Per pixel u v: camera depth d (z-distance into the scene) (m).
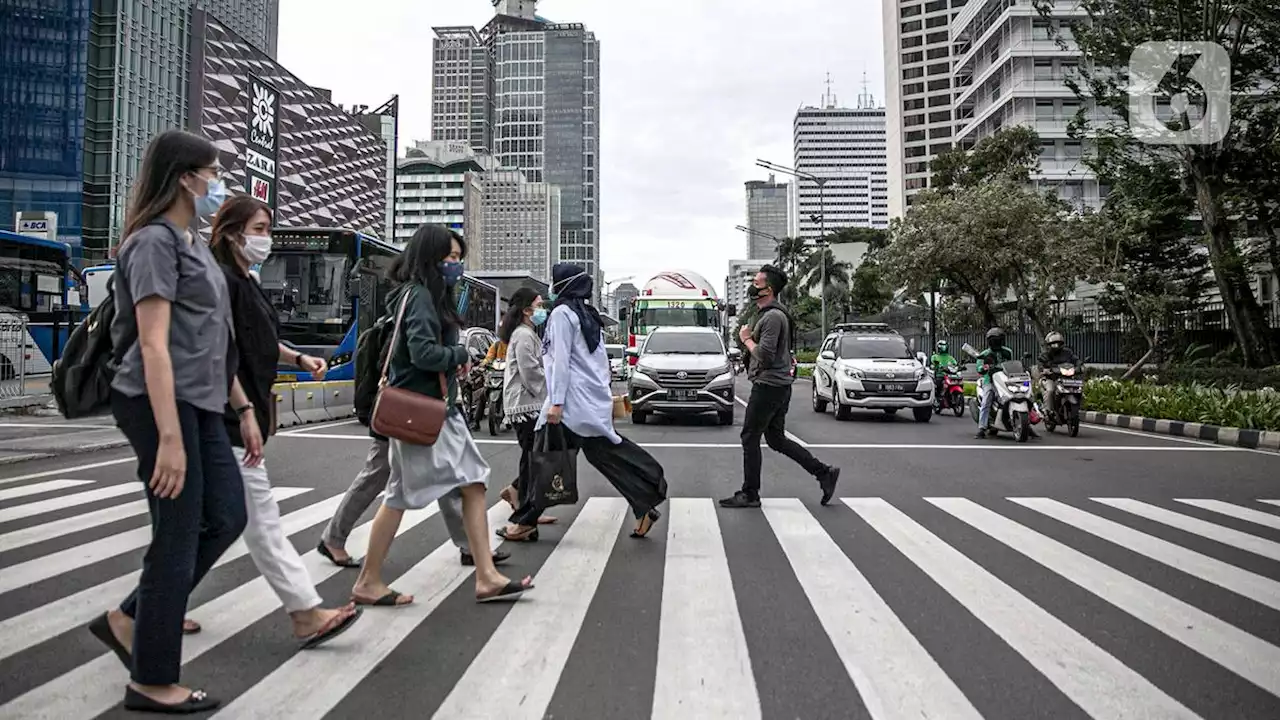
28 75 55.88
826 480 6.85
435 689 3.01
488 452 10.41
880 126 195.50
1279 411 12.02
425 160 130.75
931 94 98.12
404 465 3.92
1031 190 27.47
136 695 2.77
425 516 6.22
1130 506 6.82
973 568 4.79
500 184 163.88
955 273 28.30
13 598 4.09
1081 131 24.78
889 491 7.57
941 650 3.44
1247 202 22.67
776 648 3.46
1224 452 10.71
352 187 86.12
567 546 5.34
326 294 15.76
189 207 2.85
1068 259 24.14
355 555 5.00
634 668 3.23
